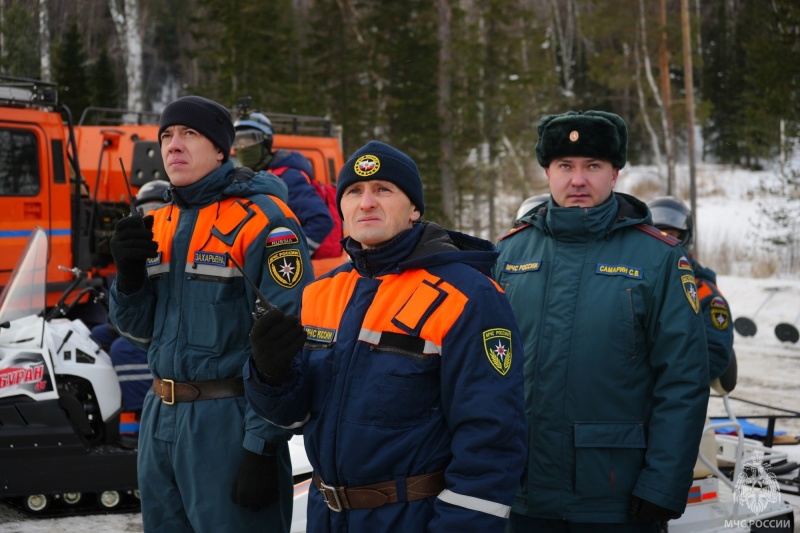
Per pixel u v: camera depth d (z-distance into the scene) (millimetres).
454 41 28328
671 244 2939
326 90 29469
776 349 11281
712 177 37219
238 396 3084
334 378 2354
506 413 2242
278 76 28078
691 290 2885
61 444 4656
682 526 3648
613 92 45812
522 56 35219
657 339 2859
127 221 3068
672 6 46469
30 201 8430
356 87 29359
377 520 2277
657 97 33312
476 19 31031
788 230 22203
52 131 8594
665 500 2734
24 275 4871
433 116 27469
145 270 3146
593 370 2887
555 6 49688
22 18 25422
